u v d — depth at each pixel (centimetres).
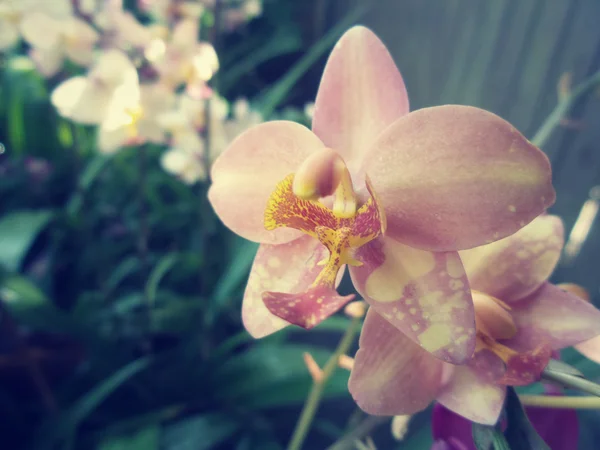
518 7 27
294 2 44
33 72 30
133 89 18
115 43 19
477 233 8
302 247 10
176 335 27
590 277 27
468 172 8
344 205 10
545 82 27
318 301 9
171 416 23
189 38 19
